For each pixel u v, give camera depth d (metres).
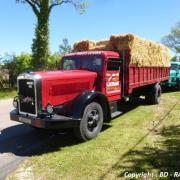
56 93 7.20
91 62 8.64
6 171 5.75
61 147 7.09
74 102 7.41
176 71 18.69
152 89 12.57
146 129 8.40
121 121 9.44
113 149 6.71
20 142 7.67
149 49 11.70
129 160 6.01
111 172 5.48
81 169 5.66
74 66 8.95
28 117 7.09
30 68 26.06
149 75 12.08
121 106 10.38
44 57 24.28
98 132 7.73
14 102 7.55
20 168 5.86
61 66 9.30
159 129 8.36
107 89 8.62
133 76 10.05
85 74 8.00
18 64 26.75
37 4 24.22
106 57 8.48
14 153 6.80
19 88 7.38
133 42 9.48
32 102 7.05
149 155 6.26
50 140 7.76
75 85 7.64
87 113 7.38
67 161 6.10
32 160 6.27
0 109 13.60
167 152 6.41
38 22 24.22
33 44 24.34
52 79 7.11
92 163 5.93
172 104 12.83
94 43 10.38
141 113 10.74
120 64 9.29
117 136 7.72
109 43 9.73
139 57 10.30
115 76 9.02
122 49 9.45
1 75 25.12
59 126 6.83
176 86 19.34
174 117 9.88
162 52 13.86
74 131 7.31
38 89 6.89
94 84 8.34
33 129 8.93
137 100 12.27
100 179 5.22
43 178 5.36
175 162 5.85
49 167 5.84
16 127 9.34
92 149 6.78
